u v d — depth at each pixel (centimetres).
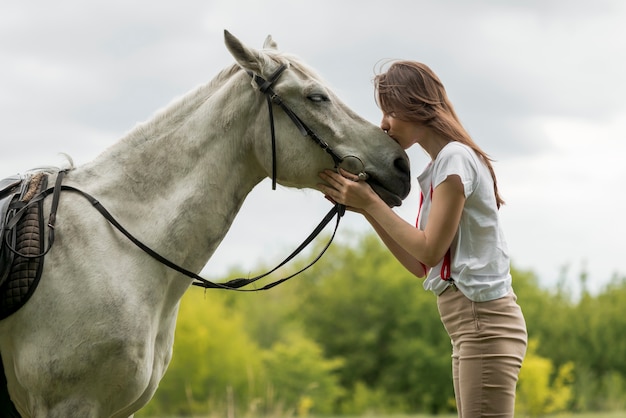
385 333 4600
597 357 3950
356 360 4544
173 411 3034
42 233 350
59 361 340
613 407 2900
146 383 355
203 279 367
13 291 343
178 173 366
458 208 339
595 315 4044
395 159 364
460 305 351
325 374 3759
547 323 4122
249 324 4534
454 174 338
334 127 362
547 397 1938
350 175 361
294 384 3441
